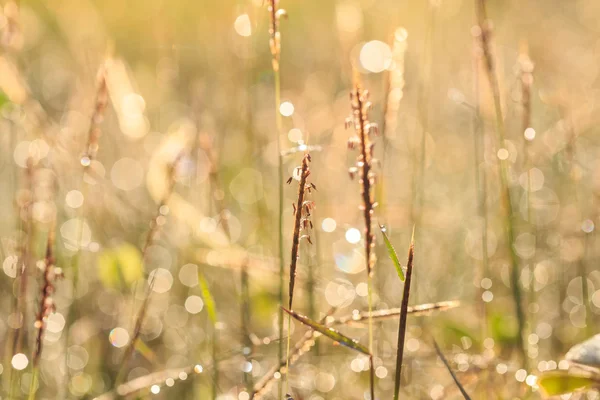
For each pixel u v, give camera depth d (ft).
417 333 3.23
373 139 4.03
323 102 5.17
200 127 3.65
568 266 3.45
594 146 4.76
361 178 2.53
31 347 3.07
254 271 3.14
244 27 3.43
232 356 3.02
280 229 2.76
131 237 3.55
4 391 2.97
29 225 2.98
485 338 3.10
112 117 4.88
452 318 3.26
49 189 3.22
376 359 3.06
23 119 3.38
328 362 3.18
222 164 3.92
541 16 7.97
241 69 4.09
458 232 3.90
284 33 7.88
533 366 3.01
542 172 4.33
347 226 3.72
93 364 3.23
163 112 5.08
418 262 3.41
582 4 8.41
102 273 3.11
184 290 3.46
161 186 3.24
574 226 3.67
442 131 5.50
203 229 3.25
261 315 3.17
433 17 3.46
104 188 3.67
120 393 2.88
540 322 3.33
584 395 2.88
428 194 4.58
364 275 3.66
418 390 3.07
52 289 2.70
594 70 6.01
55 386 3.13
